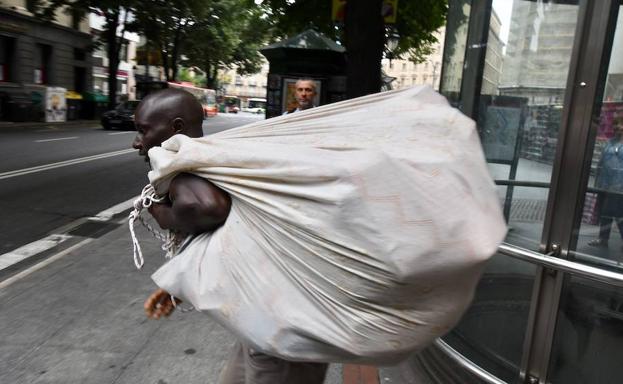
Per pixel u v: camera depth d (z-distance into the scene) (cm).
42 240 625
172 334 372
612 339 240
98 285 465
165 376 317
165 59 4019
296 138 139
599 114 236
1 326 378
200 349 352
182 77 8144
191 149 141
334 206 118
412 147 124
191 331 377
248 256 133
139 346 353
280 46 1037
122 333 371
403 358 131
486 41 299
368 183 116
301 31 1221
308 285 126
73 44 3067
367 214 115
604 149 239
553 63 257
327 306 125
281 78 1062
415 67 7506
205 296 138
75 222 719
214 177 139
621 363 238
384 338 123
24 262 543
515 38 278
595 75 234
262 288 130
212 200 140
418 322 122
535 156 266
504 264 277
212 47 4341
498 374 279
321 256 122
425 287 118
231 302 135
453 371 296
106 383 308
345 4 858
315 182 122
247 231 134
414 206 115
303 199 124
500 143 285
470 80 311
